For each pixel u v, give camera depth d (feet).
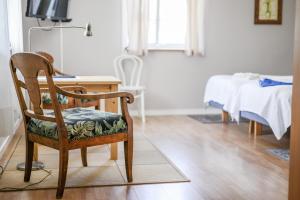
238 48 18.94
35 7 14.79
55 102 7.13
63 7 15.48
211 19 18.45
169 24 18.28
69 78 10.32
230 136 13.43
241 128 14.88
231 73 19.03
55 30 16.90
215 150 11.46
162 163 9.98
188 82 18.54
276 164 10.02
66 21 16.30
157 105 18.35
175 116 17.85
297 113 4.71
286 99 11.34
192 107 18.71
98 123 7.69
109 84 9.93
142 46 17.57
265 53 19.27
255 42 19.10
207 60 18.66
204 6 18.02
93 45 17.42
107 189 8.05
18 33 14.16
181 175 8.99
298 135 4.69
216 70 18.83
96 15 17.28
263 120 12.04
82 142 7.53
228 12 18.60
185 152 11.19
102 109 13.37
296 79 4.72
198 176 8.98
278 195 7.80
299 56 4.64
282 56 19.47
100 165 9.70
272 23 19.11
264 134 13.75
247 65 19.16
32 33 16.70
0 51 10.18
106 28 17.43
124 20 17.42
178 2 18.22
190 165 9.87
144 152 11.10
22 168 9.23
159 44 18.19
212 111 18.89
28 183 8.29
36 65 7.09
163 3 18.11
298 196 4.71
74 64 17.31
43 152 10.80
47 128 7.57
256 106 12.32
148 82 18.16
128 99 8.19
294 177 4.79
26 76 7.46
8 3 11.92
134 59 17.39
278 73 19.53
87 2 17.12
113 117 8.03
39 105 7.51
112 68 17.72
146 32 17.53
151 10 18.03
